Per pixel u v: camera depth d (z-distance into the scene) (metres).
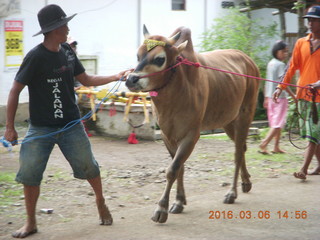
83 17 11.08
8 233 4.21
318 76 5.97
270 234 4.20
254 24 13.28
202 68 4.91
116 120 9.22
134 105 8.87
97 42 11.41
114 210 4.95
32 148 4.01
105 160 7.30
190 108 4.57
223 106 5.24
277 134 7.81
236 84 5.41
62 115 4.07
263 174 6.58
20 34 10.10
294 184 6.04
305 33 9.56
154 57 4.20
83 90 9.30
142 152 7.95
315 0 9.52
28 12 10.17
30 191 4.09
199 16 13.30
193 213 4.83
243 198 5.41
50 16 3.89
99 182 4.33
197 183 6.08
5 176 6.13
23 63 3.89
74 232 4.21
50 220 4.59
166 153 7.90
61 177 6.23
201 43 12.18
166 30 12.67
